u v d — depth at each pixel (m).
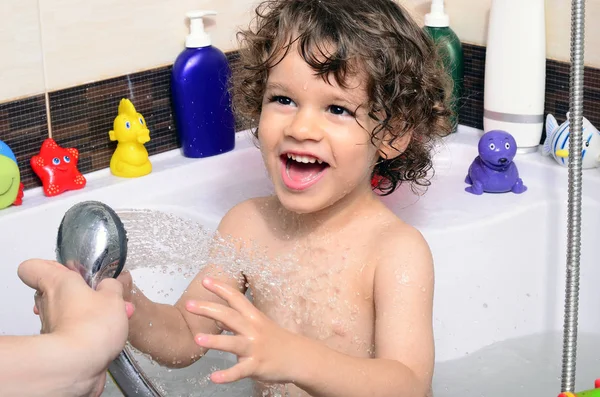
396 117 1.06
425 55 1.14
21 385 0.48
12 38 1.36
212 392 1.12
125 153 1.49
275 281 1.08
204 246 1.06
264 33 1.07
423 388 0.94
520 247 1.46
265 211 1.16
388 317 0.99
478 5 1.67
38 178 1.44
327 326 1.05
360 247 1.06
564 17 1.56
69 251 0.56
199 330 1.04
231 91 1.39
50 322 0.53
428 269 1.02
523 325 1.46
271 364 0.73
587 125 1.51
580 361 1.37
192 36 1.54
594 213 1.45
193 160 1.57
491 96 1.61
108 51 1.49
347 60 0.98
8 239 1.34
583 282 1.46
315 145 0.98
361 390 0.83
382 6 1.09
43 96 1.42
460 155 1.65
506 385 1.32
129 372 0.58
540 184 1.54
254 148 1.61
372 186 1.30
